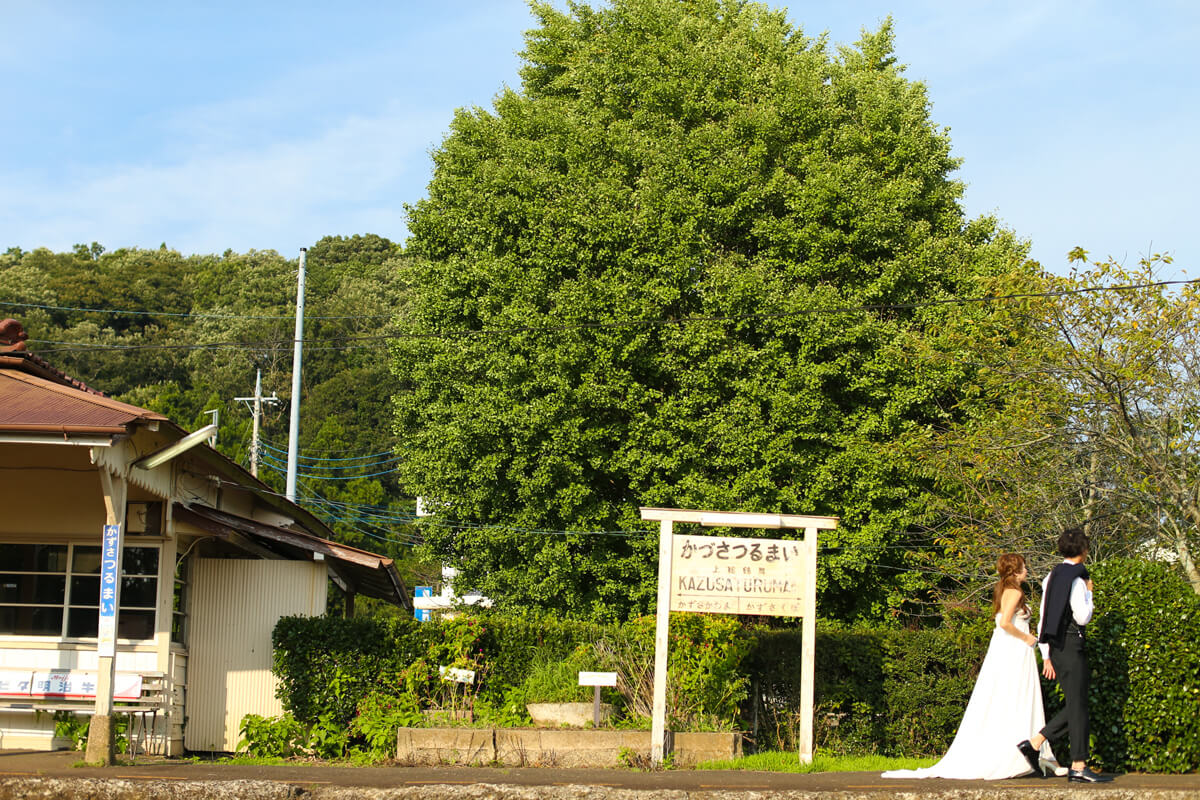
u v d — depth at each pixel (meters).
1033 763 8.50
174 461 12.75
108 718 10.14
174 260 77.44
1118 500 14.10
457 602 21.84
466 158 21.89
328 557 15.11
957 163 22.06
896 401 18.38
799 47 24.45
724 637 12.79
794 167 20.44
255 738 12.38
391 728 11.62
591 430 19.19
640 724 11.24
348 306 60.69
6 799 8.29
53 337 58.47
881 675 13.42
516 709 11.93
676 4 23.33
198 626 13.61
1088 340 14.25
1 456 12.49
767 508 18.53
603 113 21.47
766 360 18.83
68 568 12.83
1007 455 14.67
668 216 19.34
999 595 8.86
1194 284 13.87
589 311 19.11
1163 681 9.37
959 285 19.42
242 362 58.22
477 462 19.67
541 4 24.84
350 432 51.81
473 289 20.72
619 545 20.17
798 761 9.83
